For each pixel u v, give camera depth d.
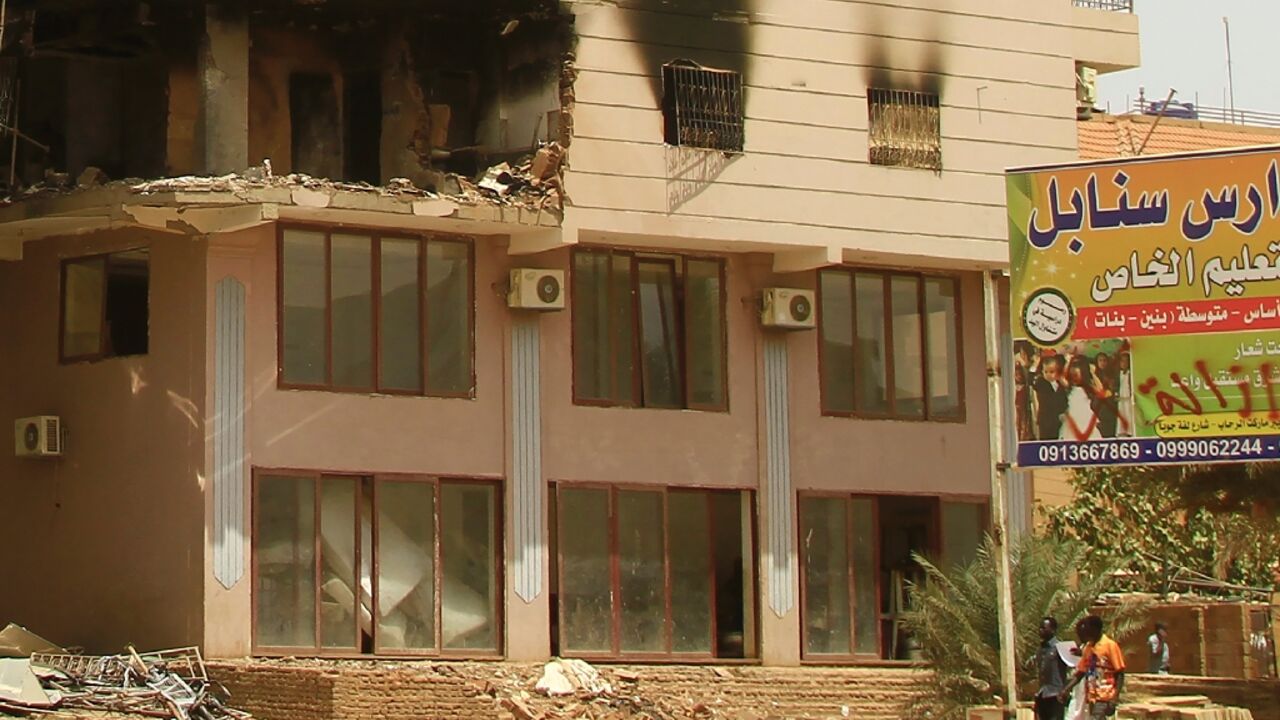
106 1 30.31
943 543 34.44
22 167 31.61
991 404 27.62
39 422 30.67
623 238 31.55
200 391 29.16
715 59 31.94
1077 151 34.78
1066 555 30.45
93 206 29.00
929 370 34.69
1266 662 39.12
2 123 31.17
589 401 31.98
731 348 33.09
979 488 34.88
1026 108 34.41
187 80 30.72
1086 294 26.80
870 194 32.91
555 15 30.97
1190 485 33.00
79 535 30.55
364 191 29.41
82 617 30.31
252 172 28.95
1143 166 26.64
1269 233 26.00
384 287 30.56
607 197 30.95
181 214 28.97
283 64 31.73
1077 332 26.81
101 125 31.69
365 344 30.36
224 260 29.47
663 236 31.36
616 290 32.38
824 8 32.88
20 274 31.78
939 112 33.66
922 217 33.31
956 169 33.72
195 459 29.06
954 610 29.69
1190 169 26.44
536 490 31.36
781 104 32.34
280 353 29.69
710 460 32.78
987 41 34.19
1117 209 26.72
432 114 31.91
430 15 31.55
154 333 29.92
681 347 32.78
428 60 31.86
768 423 33.25
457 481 30.88
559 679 29.84
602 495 31.94
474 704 28.55
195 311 29.41
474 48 31.91
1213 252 26.25
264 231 29.78
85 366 30.77
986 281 27.81
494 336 31.33
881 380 34.28
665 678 31.47
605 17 31.22
